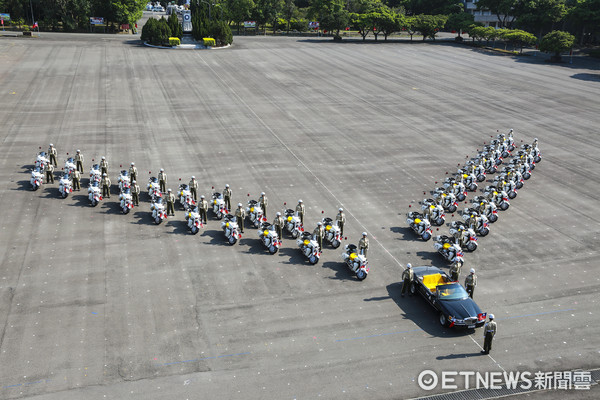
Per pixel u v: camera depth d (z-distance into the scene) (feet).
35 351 57.62
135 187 95.04
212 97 176.24
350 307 68.03
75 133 134.41
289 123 150.82
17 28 306.55
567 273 78.23
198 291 70.38
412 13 439.22
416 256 81.87
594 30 315.17
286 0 390.83
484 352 59.82
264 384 54.13
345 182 110.32
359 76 219.00
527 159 119.34
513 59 271.69
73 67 209.36
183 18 289.33
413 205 100.32
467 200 105.09
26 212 91.66
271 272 75.92
